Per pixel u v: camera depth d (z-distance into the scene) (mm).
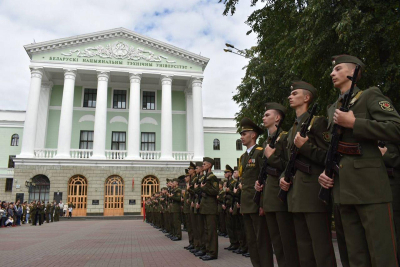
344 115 3072
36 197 32219
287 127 15664
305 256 4016
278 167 4664
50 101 37781
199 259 8125
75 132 37406
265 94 17062
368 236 2957
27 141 32344
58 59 34594
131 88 35438
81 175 32938
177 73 36844
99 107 34281
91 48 35562
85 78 37812
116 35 36406
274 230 4828
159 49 37031
